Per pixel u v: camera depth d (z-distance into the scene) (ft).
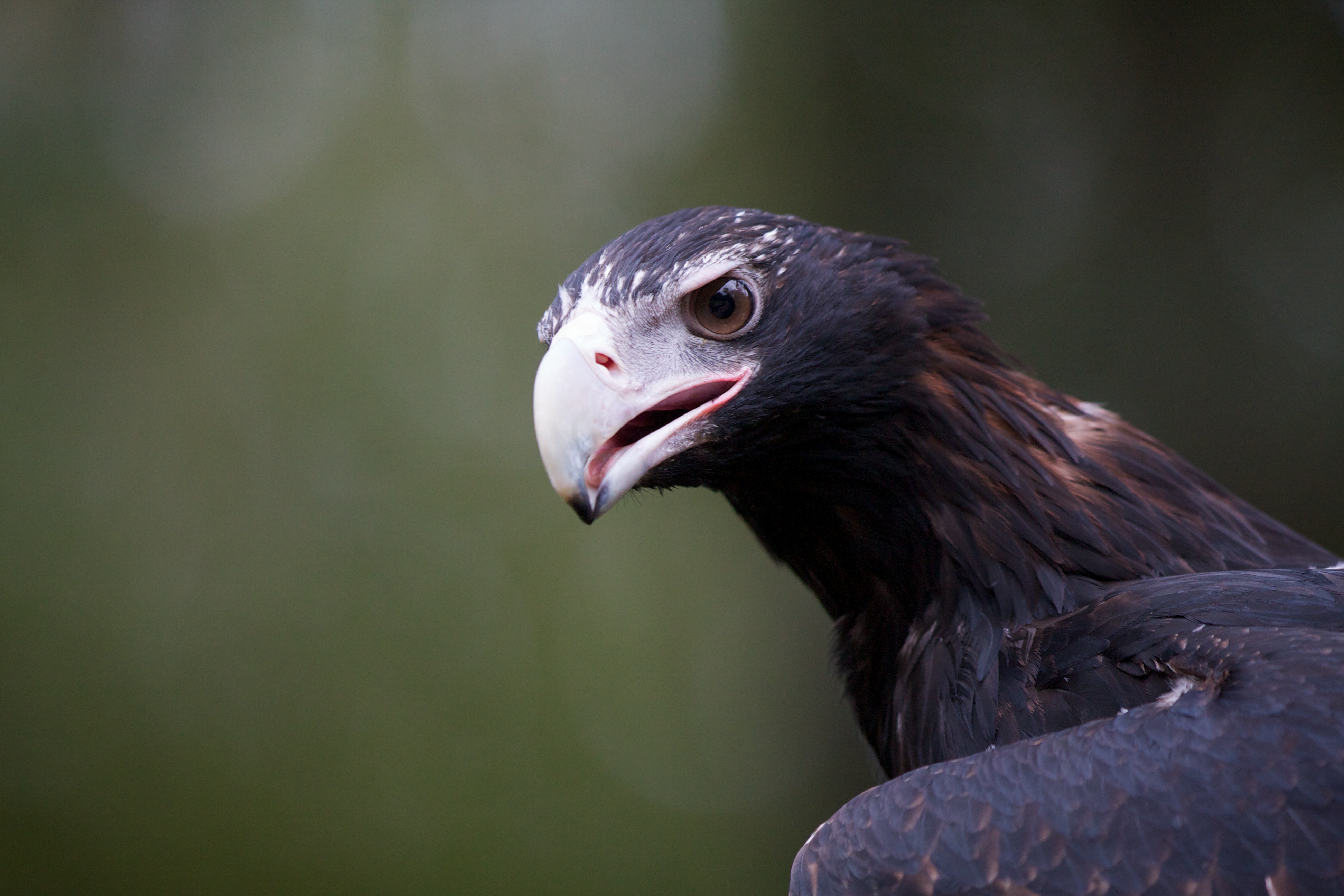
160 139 50.34
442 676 44.80
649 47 47.55
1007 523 13.03
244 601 45.68
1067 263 34.30
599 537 45.47
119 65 50.96
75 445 46.98
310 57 52.39
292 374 47.88
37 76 50.21
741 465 13.79
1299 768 9.11
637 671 43.83
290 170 50.49
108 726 44.50
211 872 43.14
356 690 44.80
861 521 13.92
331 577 45.80
